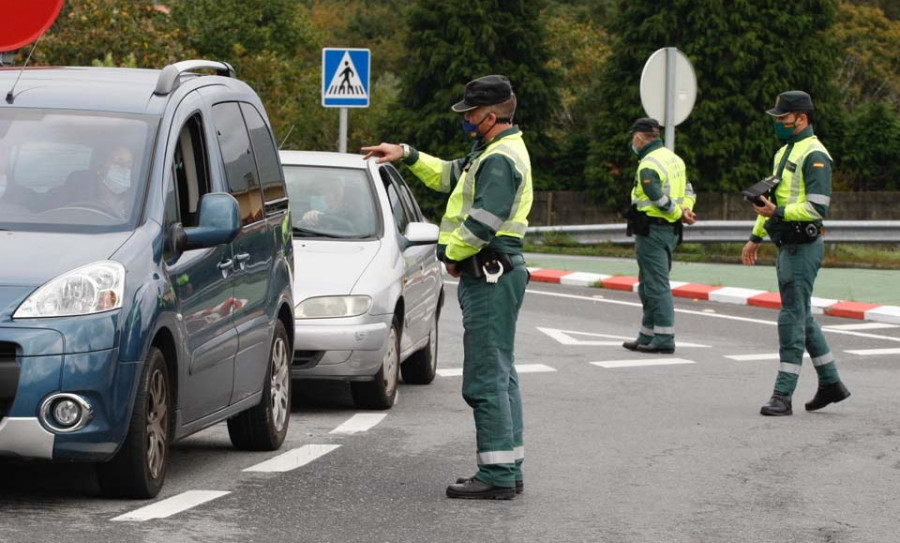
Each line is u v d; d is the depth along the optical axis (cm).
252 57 9150
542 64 9281
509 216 1282
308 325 1744
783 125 1872
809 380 2192
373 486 1331
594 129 8719
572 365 2317
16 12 1991
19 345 1105
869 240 4784
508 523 1189
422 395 1988
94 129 1282
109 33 6384
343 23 14738
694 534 1166
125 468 1178
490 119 1275
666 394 2023
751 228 4903
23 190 1230
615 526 1188
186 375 1247
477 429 1295
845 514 1259
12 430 1101
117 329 1130
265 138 1565
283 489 1298
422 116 9169
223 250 1341
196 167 1341
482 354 1285
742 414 1853
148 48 6475
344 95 3069
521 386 2080
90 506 1177
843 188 8650
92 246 1170
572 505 1272
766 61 8650
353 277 1784
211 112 1405
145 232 1204
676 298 3459
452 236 1272
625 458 1523
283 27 12131
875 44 11219
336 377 1756
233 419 1483
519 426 1323
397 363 1880
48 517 1129
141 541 1059
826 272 4162
